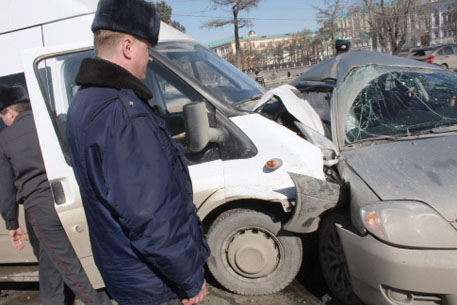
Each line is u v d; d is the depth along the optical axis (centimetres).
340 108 329
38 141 262
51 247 266
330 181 270
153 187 136
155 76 273
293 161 266
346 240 245
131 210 134
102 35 148
